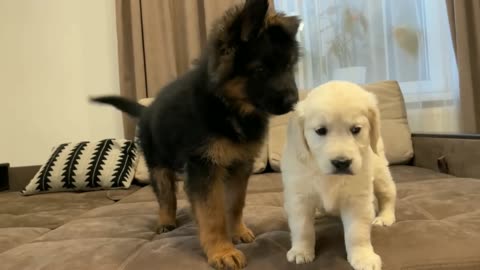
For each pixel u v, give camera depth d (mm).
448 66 3316
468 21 3201
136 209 1971
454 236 1221
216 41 1426
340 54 3348
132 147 2799
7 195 2652
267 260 1196
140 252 1301
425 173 2387
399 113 2844
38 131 3365
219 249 1246
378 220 1398
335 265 1118
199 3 3252
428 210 1565
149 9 3123
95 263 1206
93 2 3342
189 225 1683
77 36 3355
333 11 3326
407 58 3342
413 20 3332
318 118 1133
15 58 3355
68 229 1620
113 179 2594
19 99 3357
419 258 1119
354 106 1126
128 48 3229
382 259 1123
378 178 1454
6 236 1605
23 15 3338
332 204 1187
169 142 1543
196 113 1408
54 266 1200
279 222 1582
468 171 2252
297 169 1216
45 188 2592
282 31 1465
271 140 2734
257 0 1394
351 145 1109
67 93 3359
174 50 3199
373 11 3328
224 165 1430
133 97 3229
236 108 1429
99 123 3375
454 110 3330
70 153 2719
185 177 1451
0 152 3355
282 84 1413
